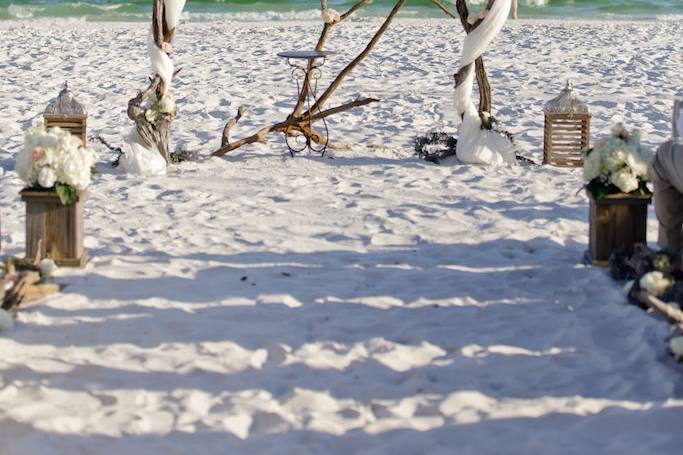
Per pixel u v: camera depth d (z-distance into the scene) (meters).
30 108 20.14
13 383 7.71
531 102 21.05
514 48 29.23
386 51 28.48
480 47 14.91
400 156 16.25
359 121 19.20
